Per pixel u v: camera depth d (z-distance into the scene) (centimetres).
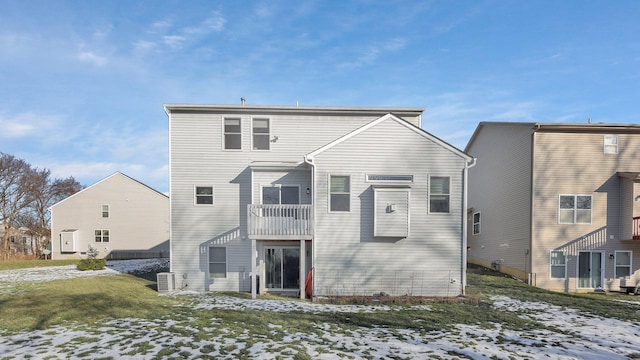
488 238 2034
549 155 1620
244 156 1459
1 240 3984
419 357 645
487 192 2055
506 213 1833
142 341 688
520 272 1689
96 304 1001
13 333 733
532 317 1009
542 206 1609
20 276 1672
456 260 1301
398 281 1291
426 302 1205
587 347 736
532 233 1605
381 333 802
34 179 3991
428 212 1307
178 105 1425
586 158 1617
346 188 1309
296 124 1480
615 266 1586
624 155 1617
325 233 1296
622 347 744
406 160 1316
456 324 907
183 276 1417
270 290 1388
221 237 1434
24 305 975
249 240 1436
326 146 1309
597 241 1594
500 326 897
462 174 1319
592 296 1430
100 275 1723
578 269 1589
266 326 831
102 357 606
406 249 1298
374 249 1296
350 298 1229
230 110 1454
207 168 1447
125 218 3072
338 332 800
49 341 684
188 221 1434
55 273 1802
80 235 3061
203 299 1193
